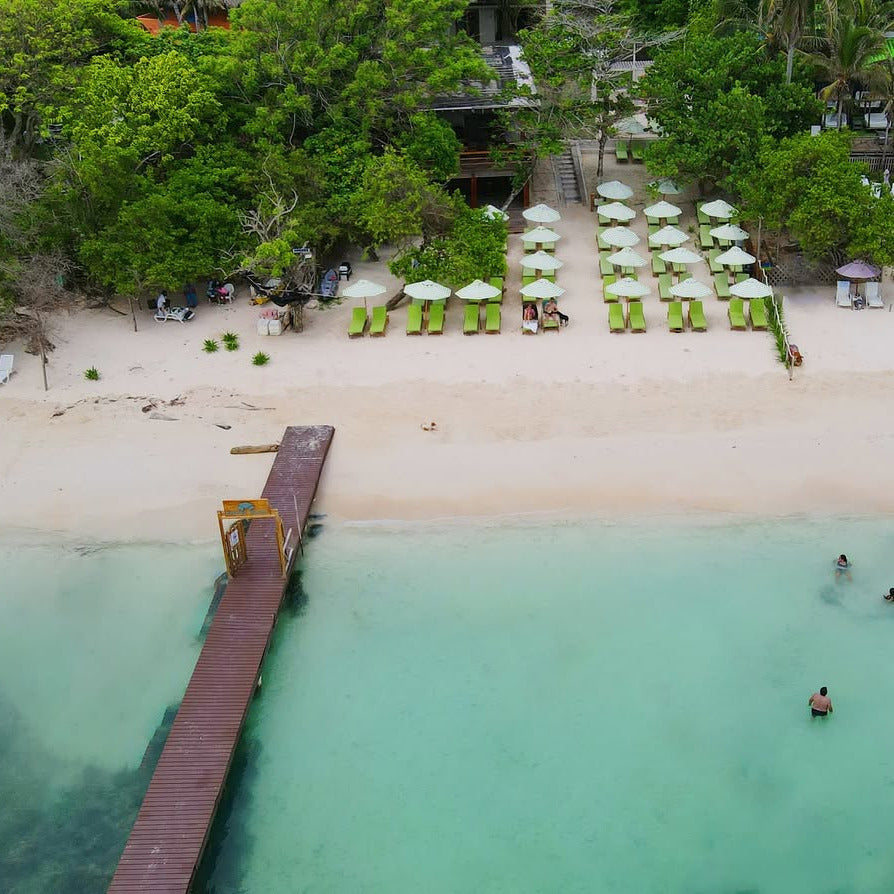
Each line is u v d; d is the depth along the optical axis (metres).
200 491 32.28
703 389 35.56
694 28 48.97
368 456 33.41
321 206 43.25
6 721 25.44
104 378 37.62
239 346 39.56
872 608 27.75
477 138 52.12
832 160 39.62
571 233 47.06
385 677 26.25
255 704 25.58
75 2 46.22
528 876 21.59
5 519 31.62
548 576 29.05
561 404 35.19
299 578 29.27
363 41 44.38
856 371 36.09
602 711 25.19
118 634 27.83
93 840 22.45
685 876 21.52
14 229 38.91
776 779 23.52
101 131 41.12
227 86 44.94
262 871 21.83
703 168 44.94
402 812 22.97
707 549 29.72
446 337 39.72
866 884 21.25
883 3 49.66
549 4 54.38
